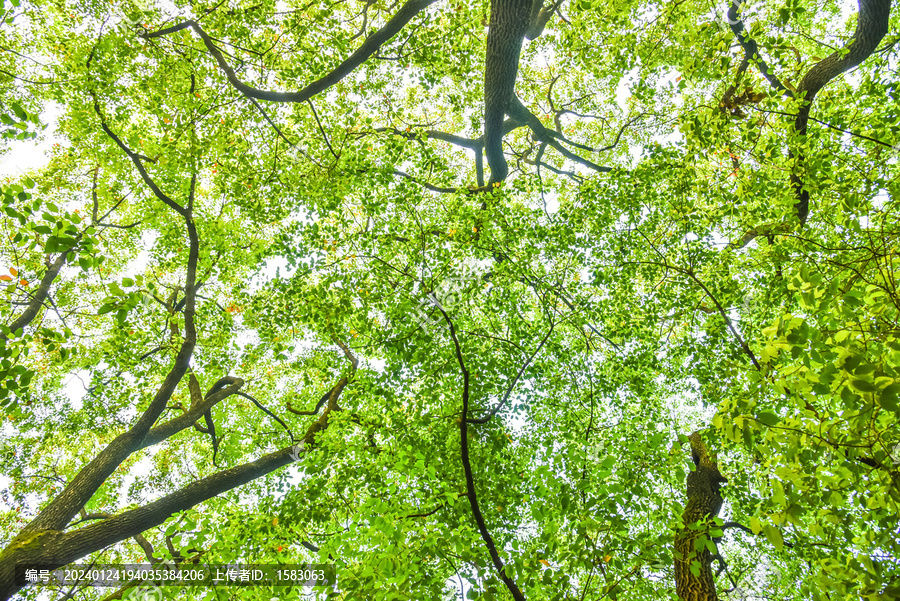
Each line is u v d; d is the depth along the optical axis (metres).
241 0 8.27
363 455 6.16
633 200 7.71
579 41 7.99
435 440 6.61
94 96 8.51
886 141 5.86
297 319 7.72
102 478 6.54
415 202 8.00
